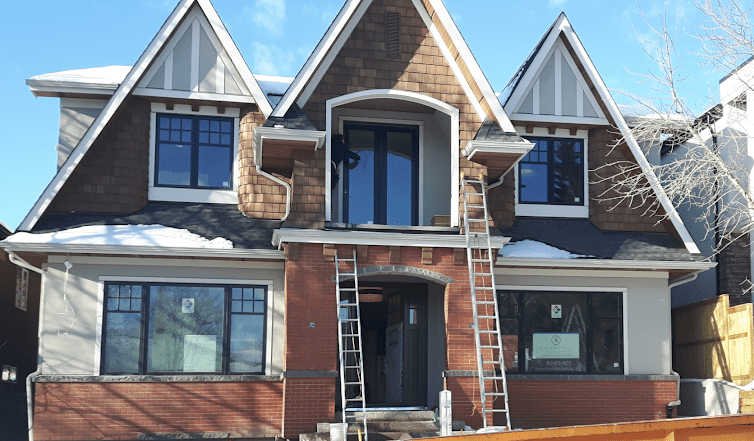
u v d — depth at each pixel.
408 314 17.45
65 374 15.26
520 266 16.97
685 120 17.75
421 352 17.27
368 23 16.69
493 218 17.75
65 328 15.40
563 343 17.17
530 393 16.81
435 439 8.23
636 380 17.19
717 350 17.69
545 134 18.67
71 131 18.27
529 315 17.17
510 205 17.91
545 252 17.03
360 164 18.28
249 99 17.14
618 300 17.56
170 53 17.00
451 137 16.89
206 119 17.39
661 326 17.56
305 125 15.35
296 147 15.61
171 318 15.77
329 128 16.09
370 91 16.39
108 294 15.68
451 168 16.70
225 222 16.61
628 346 17.38
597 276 17.50
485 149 15.73
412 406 17.06
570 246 17.42
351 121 18.28
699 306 18.59
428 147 18.47
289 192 16.75
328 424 14.62
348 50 16.48
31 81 17.64
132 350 15.54
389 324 18.12
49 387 15.14
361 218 18.06
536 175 18.53
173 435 15.27
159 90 16.84
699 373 18.48
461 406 15.33
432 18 16.86
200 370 15.69
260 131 14.97
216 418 15.53
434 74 16.75
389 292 18.00
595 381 17.08
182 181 17.09
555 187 18.55
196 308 15.89
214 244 15.70
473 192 16.31
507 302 17.14
